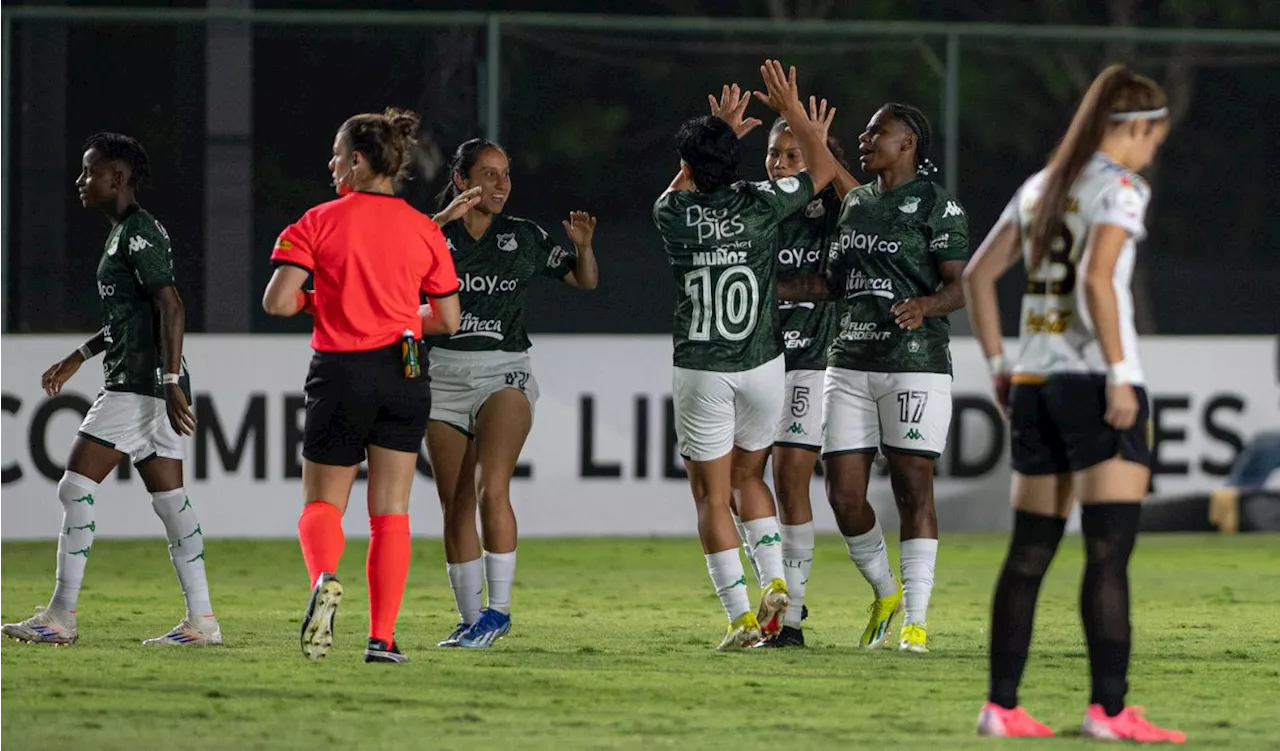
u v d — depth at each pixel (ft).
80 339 152.66
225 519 153.79
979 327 64.85
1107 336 60.44
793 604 92.17
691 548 157.69
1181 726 66.49
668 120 177.47
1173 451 162.81
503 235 88.74
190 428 87.25
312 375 76.18
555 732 63.67
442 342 88.79
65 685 74.13
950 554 155.53
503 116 165.37
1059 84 190.49
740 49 170.30
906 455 88.69
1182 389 162.81
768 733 63.72
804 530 92.48
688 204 85.71
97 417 88.74
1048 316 62.80
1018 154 191.62
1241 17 254.88
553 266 90.33
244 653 85.51
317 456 76.64
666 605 116.98
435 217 79.51
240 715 66.85
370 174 77.10
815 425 92.79
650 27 165.37
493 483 89.45
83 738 61.82
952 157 165.27
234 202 161.58
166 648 87.61
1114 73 62.75
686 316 86.63
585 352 157.58
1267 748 61.57
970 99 190.60
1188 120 189.57
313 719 66.03
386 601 80.43
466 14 162.81
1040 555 63.87
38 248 157.48
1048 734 63.62
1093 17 261.44
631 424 158.10
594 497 157.58
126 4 230.89
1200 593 127.54
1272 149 188.34
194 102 165.37
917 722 66.28
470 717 66.59
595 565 145.18
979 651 89.61
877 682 76.84
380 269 75.72
